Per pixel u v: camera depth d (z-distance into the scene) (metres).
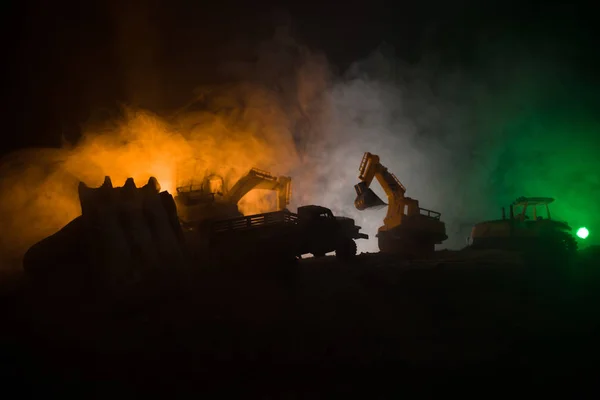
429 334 8.60
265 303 10.50
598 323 8.76
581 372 6.54
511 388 6.13
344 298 10.87
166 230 10.60
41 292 10.10
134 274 9.48
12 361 7.23
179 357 7.47
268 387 6.37
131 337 8.28
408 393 6.07
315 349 7.82
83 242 10.27
